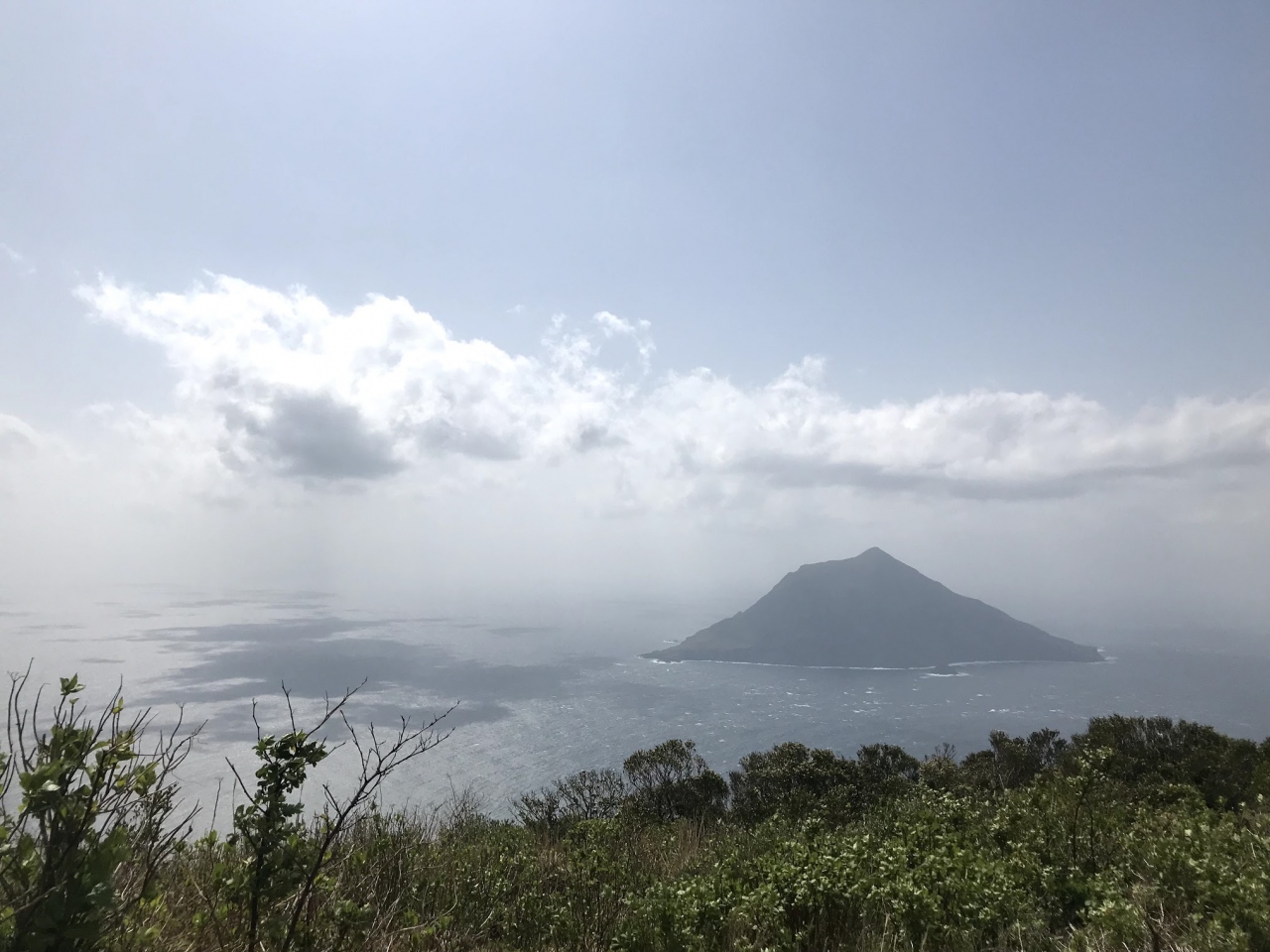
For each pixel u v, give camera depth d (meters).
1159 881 5.45
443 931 4.76
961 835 7.15
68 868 2.49
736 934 5.09
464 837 7.68
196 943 3.41
